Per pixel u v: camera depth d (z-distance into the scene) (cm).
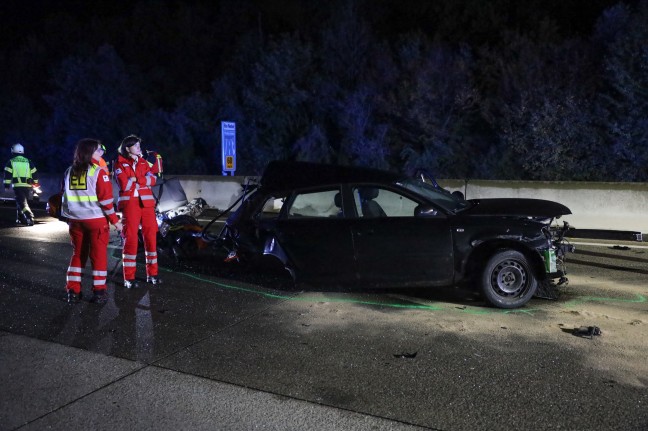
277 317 608
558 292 689
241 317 608
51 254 935
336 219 672
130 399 425
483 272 624
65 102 2641
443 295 683
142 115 2573
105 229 657
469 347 517
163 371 472
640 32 1705
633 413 395
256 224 711
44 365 485
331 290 708
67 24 3197
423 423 386
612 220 1087
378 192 686
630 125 1709
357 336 548
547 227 637
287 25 2650
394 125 2088
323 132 2191
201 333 560
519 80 1917
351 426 383
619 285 725
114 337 550
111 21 3138
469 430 377
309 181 698
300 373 466
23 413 404
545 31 2019
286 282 748
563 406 406
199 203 959
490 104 1969
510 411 400
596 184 1099
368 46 2264
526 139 1828
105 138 2588
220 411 405
